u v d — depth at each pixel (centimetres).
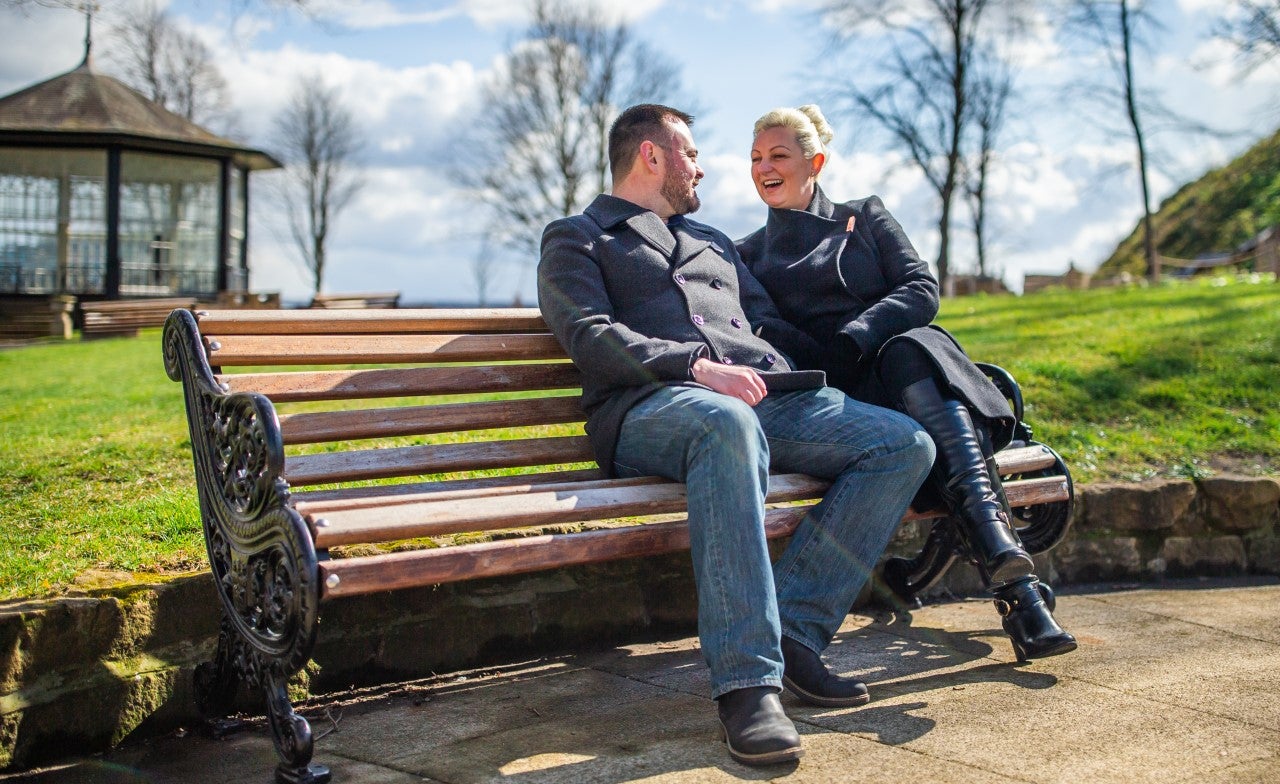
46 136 2369
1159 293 1353
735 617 241
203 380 258
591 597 327
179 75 3616
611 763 229
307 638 212
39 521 342
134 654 252
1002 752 232
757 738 225
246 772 234
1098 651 317
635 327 297
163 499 361
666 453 265
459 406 297
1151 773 220
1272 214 3020
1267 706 263
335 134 4453
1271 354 691
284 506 222
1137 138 2488
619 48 3784
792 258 348
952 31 2631
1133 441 507
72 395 782
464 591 305
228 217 2562
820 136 363
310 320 281
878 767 225
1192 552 431
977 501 294
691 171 319
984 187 3052
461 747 243
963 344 828
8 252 2392
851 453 284
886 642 333
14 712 231
